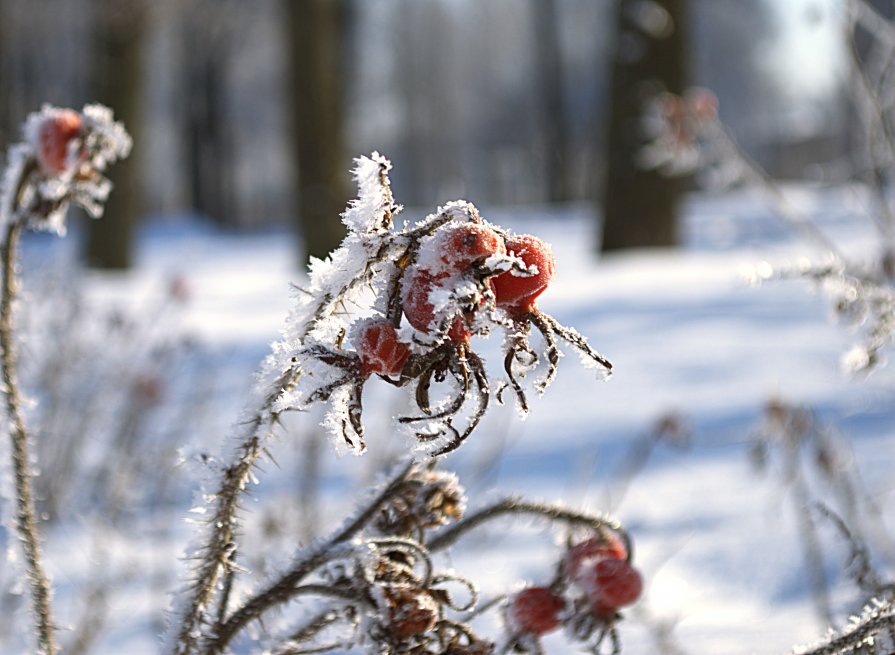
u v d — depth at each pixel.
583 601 1.93
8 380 2.01
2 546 3.89
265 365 1.57
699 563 4.15
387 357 1.35
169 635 1.62
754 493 5.03
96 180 2.24
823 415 6.44
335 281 1.38
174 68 42.12
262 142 57.97
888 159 3.90
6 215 2.18
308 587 1.65
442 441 1.37
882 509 4.20
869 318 3.00
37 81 31.14
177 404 6.76
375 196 1.39
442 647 1.67
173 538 4.92
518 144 64.62
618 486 5.55
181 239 31.16
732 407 7.17
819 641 1.75
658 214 16.67
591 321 10.88
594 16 58.03
